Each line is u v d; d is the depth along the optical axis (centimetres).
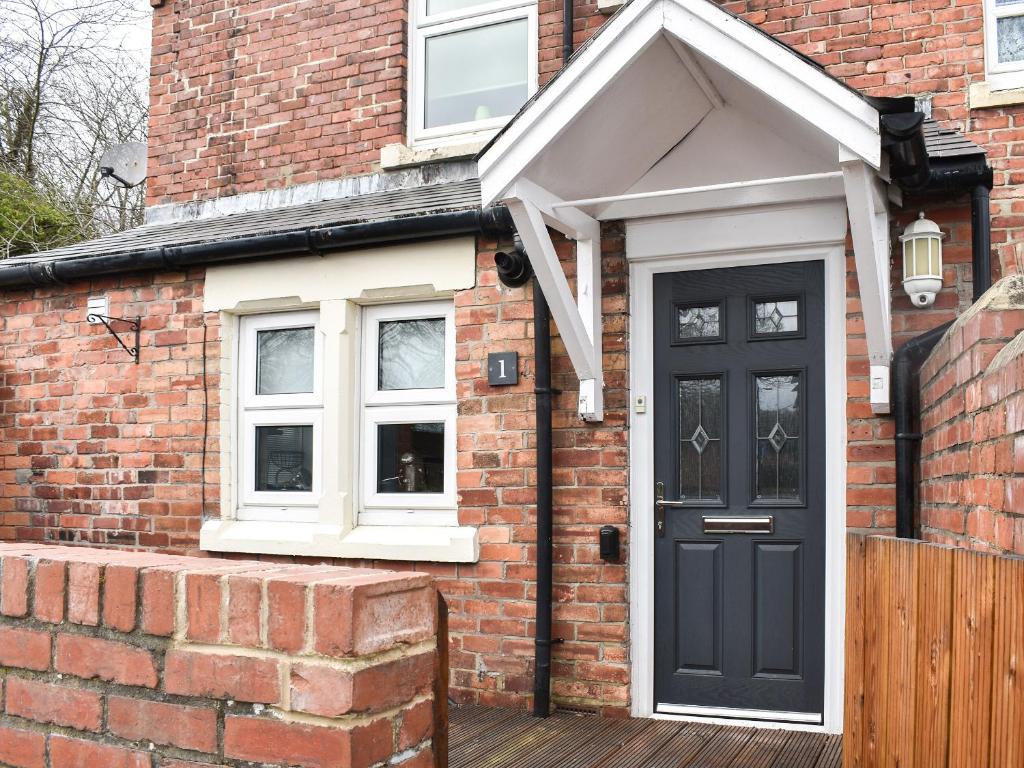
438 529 565
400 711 172
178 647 180
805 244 495
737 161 492
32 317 692
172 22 714
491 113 628
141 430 646
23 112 1512
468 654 541
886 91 512
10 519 689
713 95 471
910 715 244
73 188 1540
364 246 579
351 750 160
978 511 274
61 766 193
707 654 509
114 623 189
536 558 525
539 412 526
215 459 622
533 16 614
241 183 679
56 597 197
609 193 507
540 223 452
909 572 247
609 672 512
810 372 500
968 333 296
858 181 380
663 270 526
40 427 683
